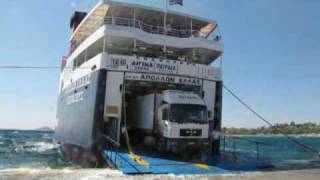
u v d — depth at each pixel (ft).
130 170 53.01
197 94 81.30
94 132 73.67
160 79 78.95
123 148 78.38
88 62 83.76
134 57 77.51
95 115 73.97
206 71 84.23
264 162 70.08
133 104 93.91
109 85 75.05
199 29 99.25
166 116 73.92
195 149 73.87
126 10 86.84
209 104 83.51
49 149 149.28
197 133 74.18
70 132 93.45
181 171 54.75
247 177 51.55
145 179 47.39
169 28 91.45
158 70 78.95
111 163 61.31
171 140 71.92
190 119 74.13
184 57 92.22
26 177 46.98
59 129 114.42
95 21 94.84
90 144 74.23
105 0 82.23
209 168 58.95
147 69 78.13
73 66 102.83
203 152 75.51
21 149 149.89
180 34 95.30
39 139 277.23
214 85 84.94
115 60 75.97
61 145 109.09
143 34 81.87
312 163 71.72
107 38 80.38
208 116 81.35
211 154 81.71
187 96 76.59
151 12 87.97
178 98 75.25
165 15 88.99
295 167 65.00
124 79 76.28
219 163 65.92
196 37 87.92
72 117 92.63
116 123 75.36
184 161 66.18
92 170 54.29
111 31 78.48
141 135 86.48
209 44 86.69
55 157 111.14
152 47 86.33
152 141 79.41
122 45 86.84
